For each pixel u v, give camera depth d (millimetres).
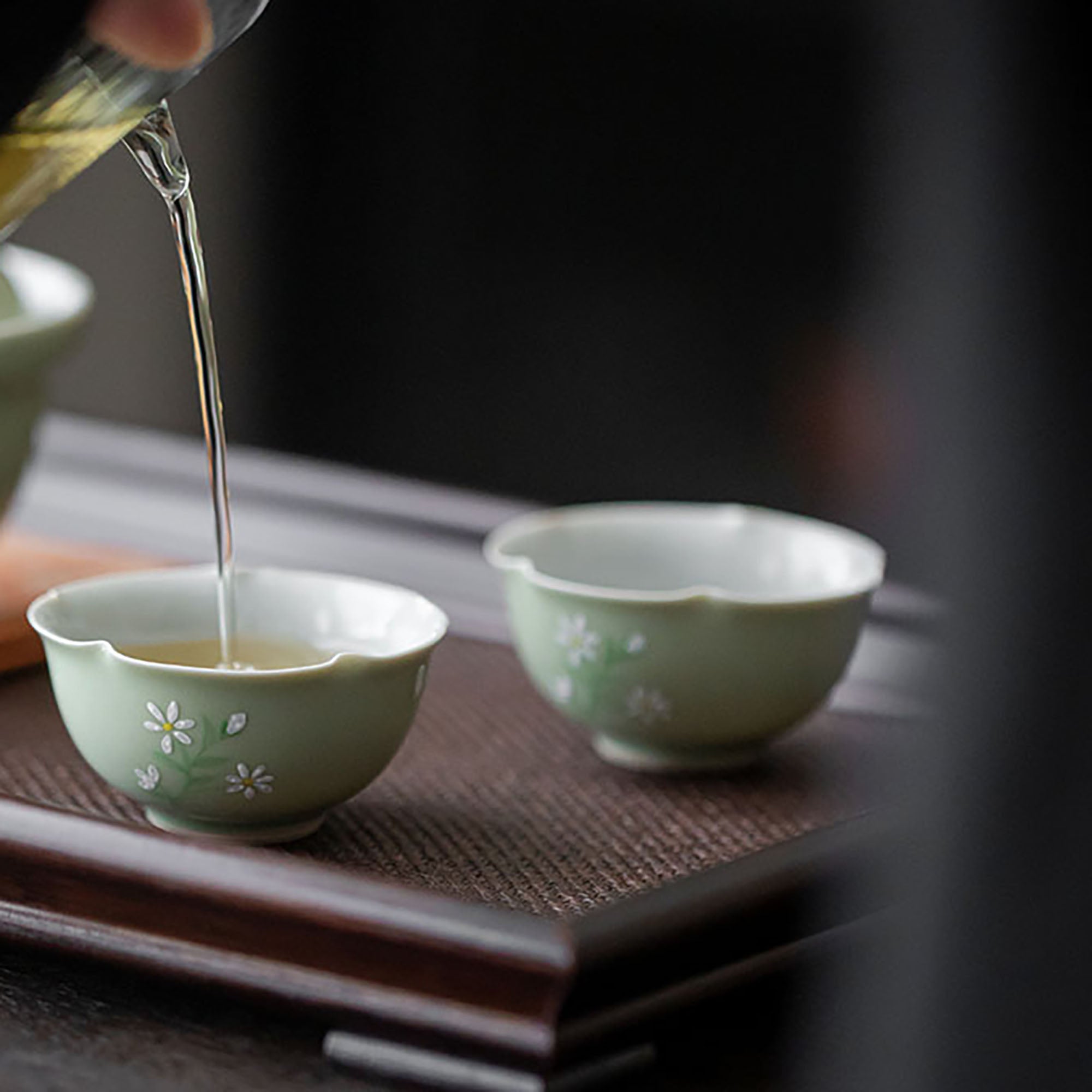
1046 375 702
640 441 1019
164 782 836
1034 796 715
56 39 778
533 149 1018
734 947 823
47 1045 810
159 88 807
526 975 791
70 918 833
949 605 719
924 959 730
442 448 1045
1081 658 709
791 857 835
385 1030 802
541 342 1027
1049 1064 719
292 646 875
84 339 997
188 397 1084
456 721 925
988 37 698
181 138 1062
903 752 915
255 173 1055
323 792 841
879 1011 809
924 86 945
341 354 1054
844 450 986
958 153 708
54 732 906
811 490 994
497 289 1029
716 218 996
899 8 951
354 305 1050
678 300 1006
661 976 809
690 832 860
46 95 789
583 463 1027
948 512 718
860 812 861
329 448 1061
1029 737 713
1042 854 716
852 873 843
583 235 1016
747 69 984
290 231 1054
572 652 885
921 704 934
